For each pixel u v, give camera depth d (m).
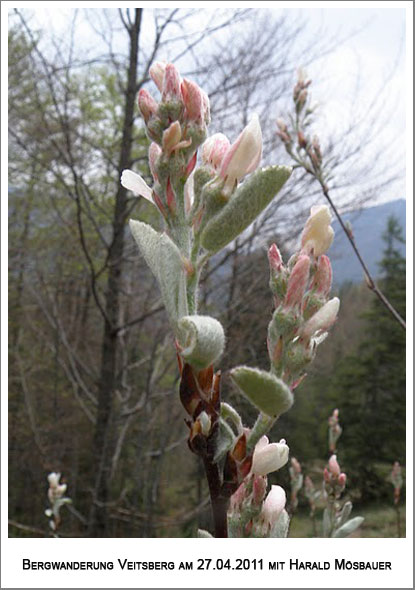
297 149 4.57
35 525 14.35
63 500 5.30
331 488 3.35
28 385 13.91
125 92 9.01
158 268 1.23
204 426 1.17
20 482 14.92
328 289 1.37
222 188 1.25
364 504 17.78
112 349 8.84
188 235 1.32
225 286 10.55
